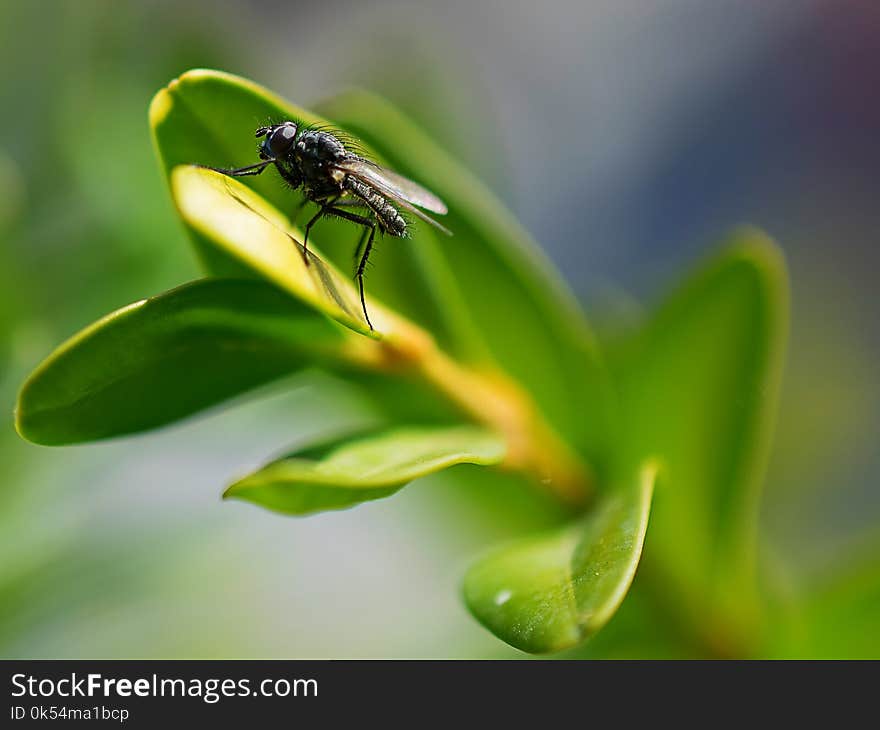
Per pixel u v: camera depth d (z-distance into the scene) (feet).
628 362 0.50
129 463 0.50
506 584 0.44
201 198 0.44
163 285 0.50
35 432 0.44
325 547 0.53
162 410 0.45
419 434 0.46
